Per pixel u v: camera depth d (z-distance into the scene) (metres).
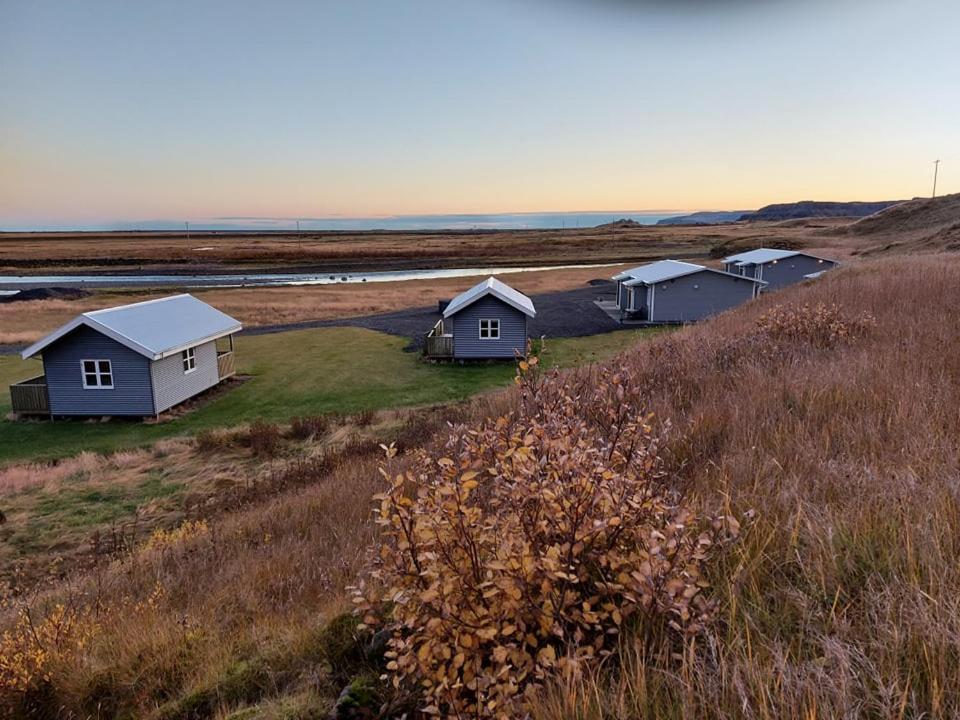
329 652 3.42
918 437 3.98
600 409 4.64
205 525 8.95
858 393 5.38
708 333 13.73
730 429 5.12
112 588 6.49
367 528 6.39
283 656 3.51
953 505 2.90
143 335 22.95
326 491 9.06
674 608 2.28
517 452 2.85
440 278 82.06
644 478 3.18
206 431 20.11
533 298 56.94
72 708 3.83
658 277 40.19
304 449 16.92
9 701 3.93
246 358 32.62
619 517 2.57
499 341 30.30
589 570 2.78
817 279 25.06
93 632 4.70
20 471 16.94
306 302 55.47
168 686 3.78
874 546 2.67
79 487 15.07
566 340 34.62
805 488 3.45
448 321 41.97
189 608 5.07
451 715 2.23
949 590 2.20
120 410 23.02
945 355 6.45
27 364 32.31
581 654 2.40
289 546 6.55
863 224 97.50
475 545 2.58
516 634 2.48
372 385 26.05
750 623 2.31
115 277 95.25
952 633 1.96
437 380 26.58
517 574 2.39
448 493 2.56
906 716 1.79
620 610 2.53
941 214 83.75
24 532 12.35
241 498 11.87
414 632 2.76
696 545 2.59
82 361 22.84
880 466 3.71
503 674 2.23
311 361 31.30
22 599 6.75
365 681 2.98
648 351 10.45
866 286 15.34
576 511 2.52
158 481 15.32
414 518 2.58
